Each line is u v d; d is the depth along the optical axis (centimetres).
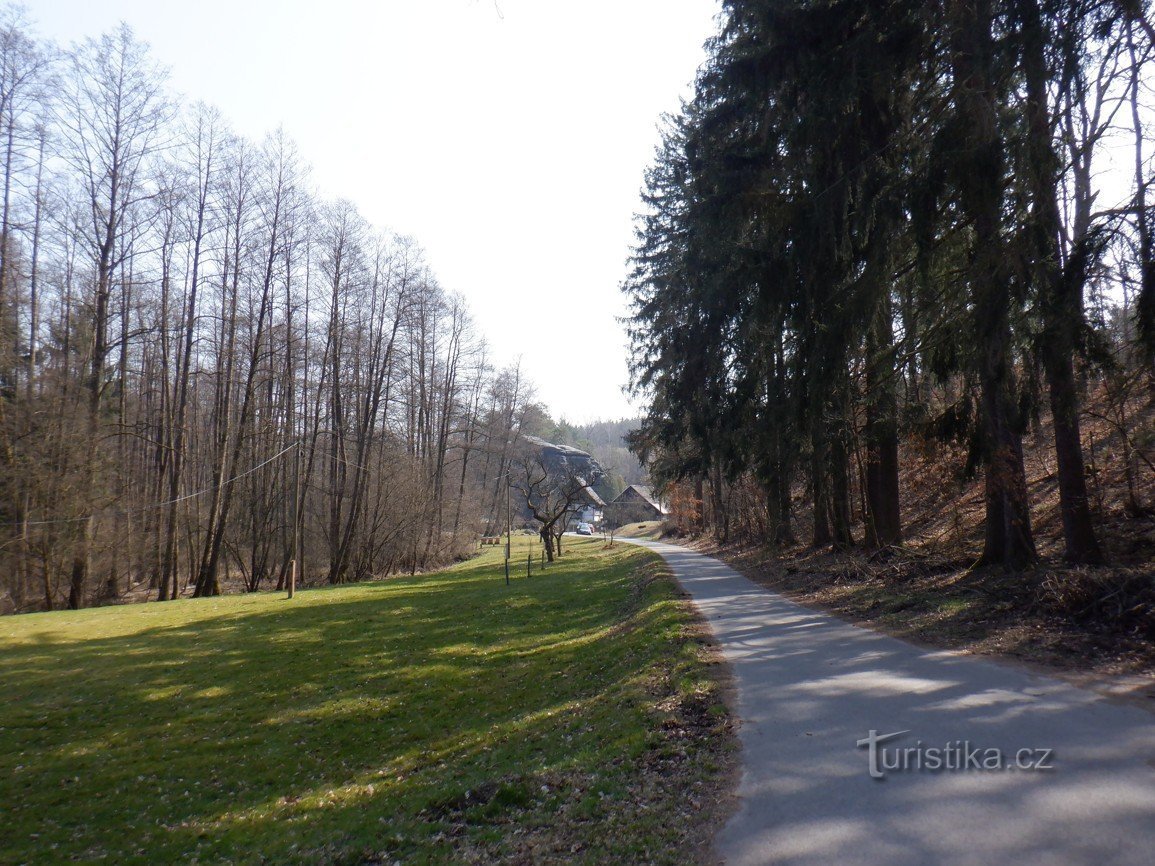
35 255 3117
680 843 483
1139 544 1348
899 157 1475
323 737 1176
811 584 1853
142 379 3994
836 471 1672
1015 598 1161
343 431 4256
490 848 553
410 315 4519
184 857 760
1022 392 1263
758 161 1845
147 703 1427
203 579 3453
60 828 881
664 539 5975
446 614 2322
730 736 683
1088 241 1039
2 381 2891
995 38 1195
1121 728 620
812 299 1565
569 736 848
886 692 786
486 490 6894
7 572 2912
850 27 1503
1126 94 1174
